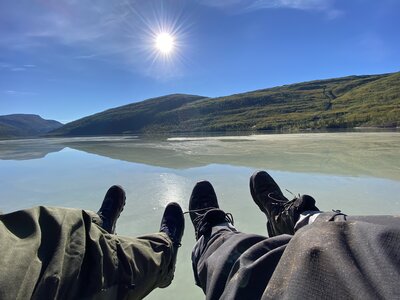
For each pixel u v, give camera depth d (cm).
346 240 83
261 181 243
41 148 1084
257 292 92
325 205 299
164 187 392
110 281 104
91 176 482
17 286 75
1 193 393
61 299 84
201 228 170
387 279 67
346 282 71
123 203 247
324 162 523
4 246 81
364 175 416
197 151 761
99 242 105
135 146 1028
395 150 629
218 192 363
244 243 125
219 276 113
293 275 81
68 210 104
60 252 90
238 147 827
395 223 86
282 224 180
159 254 143
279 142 940
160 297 167
